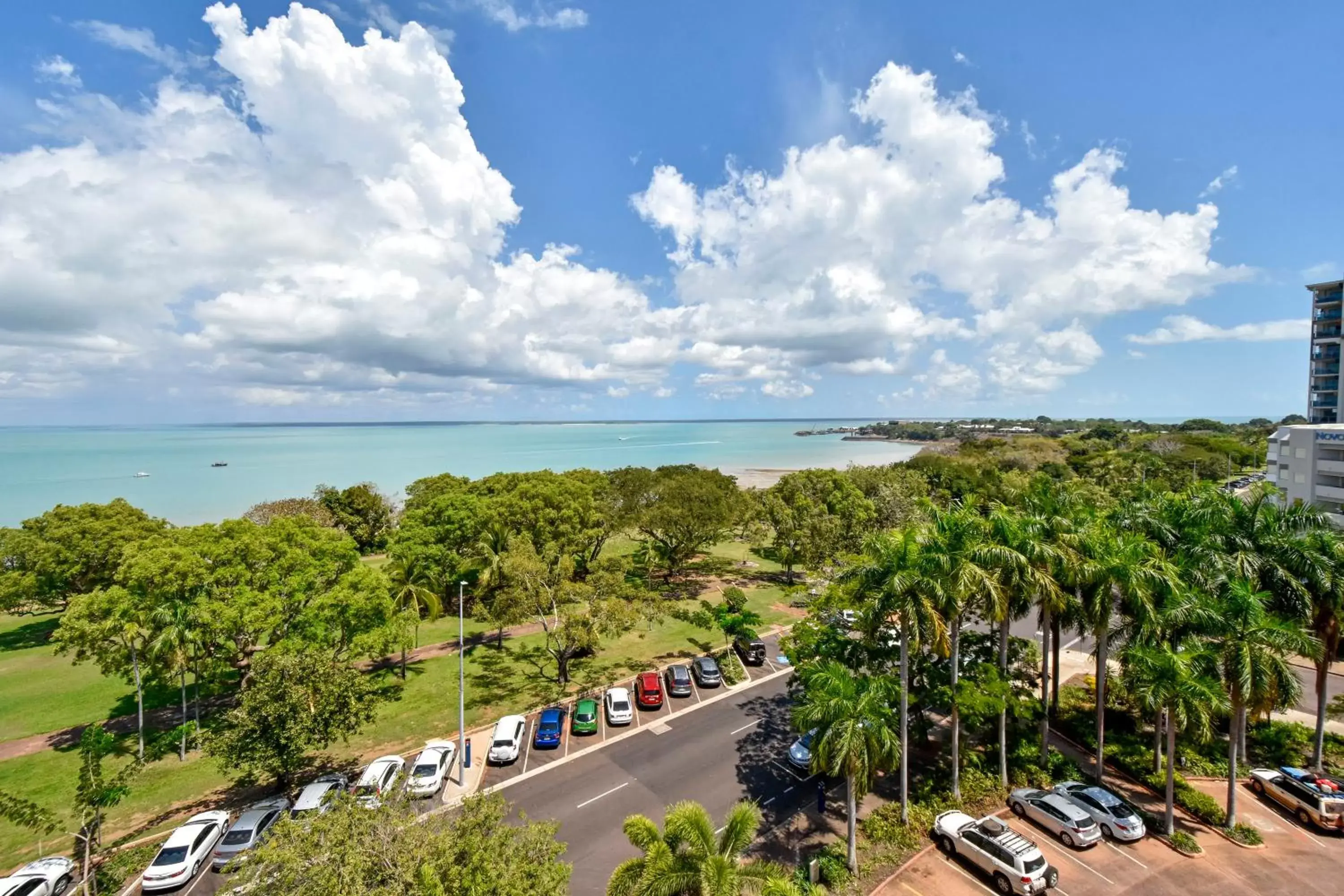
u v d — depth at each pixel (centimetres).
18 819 1852
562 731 3216
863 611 2514
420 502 7419
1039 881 2034
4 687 3931
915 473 9812
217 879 2141
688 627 4931
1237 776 2792
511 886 1387
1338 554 2789
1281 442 7169
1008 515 2928
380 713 3406
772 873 1727
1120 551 2695
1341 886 2122
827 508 6341
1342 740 3048
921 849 2309
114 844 2309
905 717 2427
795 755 2816
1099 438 18012
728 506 6250
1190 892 2089
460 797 2606
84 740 2036
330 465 18475
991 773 2777
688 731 3219
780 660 4141
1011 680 2983
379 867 1460
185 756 2991
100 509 5347
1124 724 3209
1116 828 2348
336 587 3381
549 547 4875
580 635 3544
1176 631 2538
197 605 3031
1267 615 2556
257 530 3638
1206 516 3209
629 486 6600
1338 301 10162
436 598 4488
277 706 2386
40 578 4731
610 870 2186
